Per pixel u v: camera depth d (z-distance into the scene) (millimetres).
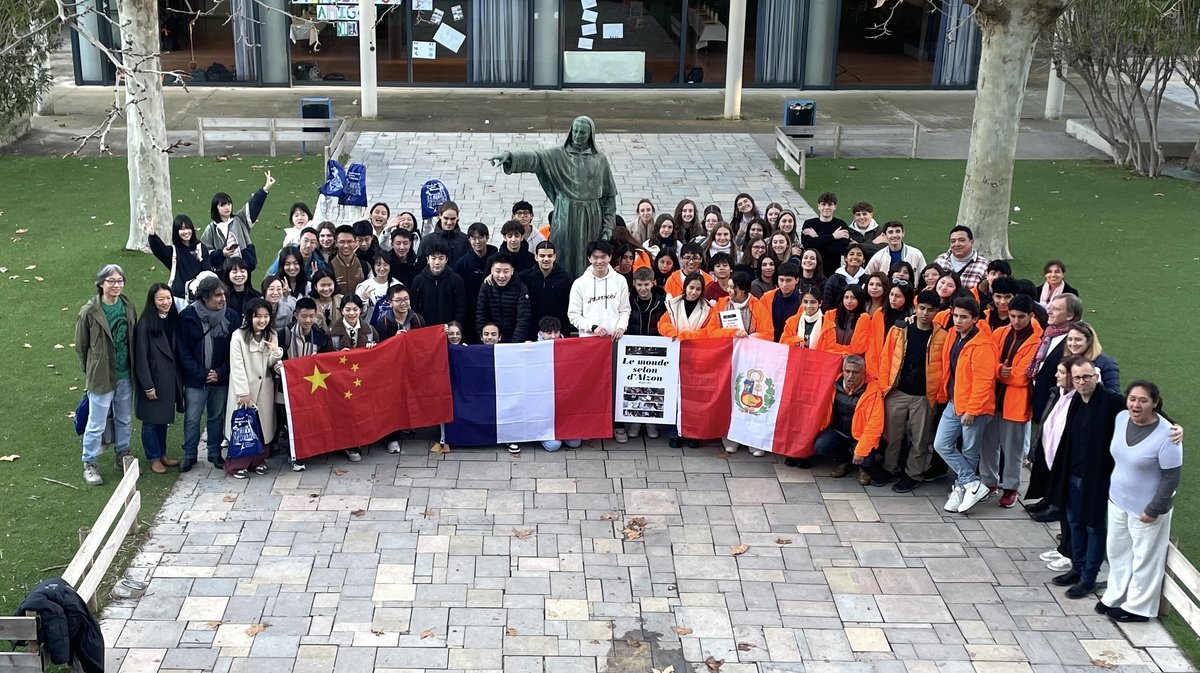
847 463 10898
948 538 9836
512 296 11328
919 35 30688
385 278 11422
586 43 30359
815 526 9992
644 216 14031
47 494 10219
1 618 7223
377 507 10141
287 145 23453
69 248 16875
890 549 9648
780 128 23422
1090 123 26281
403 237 11992
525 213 12562
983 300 11273
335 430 10742
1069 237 18594
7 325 13906
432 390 11094
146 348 10164
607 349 11172
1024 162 23562
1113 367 9461
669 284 11297
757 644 8391
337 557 9344
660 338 11148
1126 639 8492
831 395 10656
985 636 8516
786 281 11109
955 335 9961
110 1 28312
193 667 7980
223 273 11195
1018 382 9867
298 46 29688
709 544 9672
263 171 21375
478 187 20469
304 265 11938
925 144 24828
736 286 11234
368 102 26219
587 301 11195
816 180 21594
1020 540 9828
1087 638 8500
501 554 9445
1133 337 14227
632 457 11242
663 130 25719
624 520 10023
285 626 8453
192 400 10445
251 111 26844
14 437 11227
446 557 9383
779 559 9477
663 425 11750
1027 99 29578
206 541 9516
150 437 10555
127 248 16875
